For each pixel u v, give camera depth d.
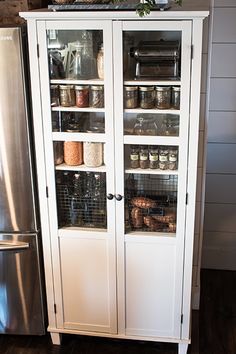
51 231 2.46
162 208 2.37
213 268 3.33
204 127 2.57
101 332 2.61
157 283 2.47
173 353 2.59
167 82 2.14
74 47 2.18
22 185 2.40
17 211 2.46
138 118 2.23
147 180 2.34
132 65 2.15
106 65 2.14
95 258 2.48
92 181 2.38
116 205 2.35
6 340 2.72
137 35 2.11
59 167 2.36
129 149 2.28
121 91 2.17
